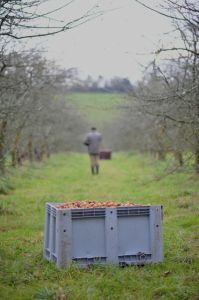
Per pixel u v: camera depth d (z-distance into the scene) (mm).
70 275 12773
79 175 43562
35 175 39906
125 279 12477
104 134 110438
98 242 13422
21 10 11969
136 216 13656
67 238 13188
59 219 13164
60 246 13156
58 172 46469
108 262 13352
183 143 23938
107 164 61969
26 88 24141
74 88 70750
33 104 29172
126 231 13586
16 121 29000
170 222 19250
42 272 13164
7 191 29516
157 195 26672
